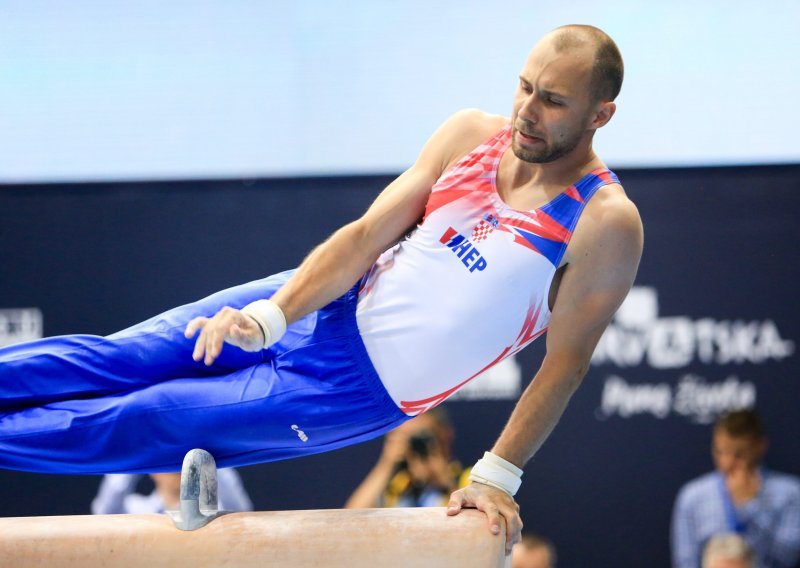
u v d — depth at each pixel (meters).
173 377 9.03
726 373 18.36
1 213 18.73
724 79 17.81
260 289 9.06
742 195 18.19
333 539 8.04
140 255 18.72
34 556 8.15
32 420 8.76
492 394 18.45
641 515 18.34
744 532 17.70
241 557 8.08
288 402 8.65
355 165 18.16
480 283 8.44
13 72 18.27
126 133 18.36
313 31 18.05
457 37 17.83
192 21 18.14
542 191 8.51
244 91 18.22
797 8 17.59
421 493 17.19
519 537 8.37
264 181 18.44
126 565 8.13
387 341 8.67
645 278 18.44
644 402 18.41
